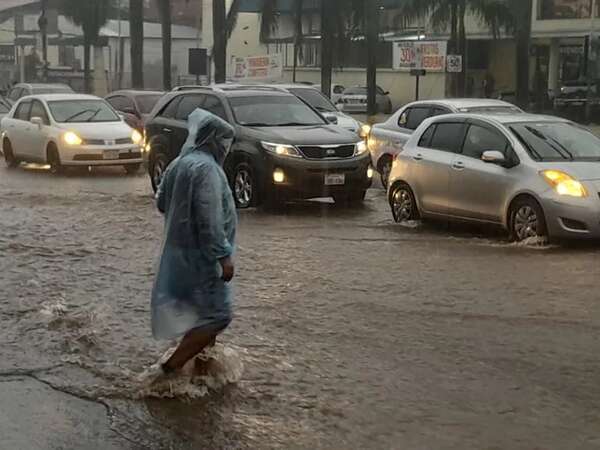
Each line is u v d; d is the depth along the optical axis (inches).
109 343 338.6
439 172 597.3
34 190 836.0
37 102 1035.3
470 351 331.3
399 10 2288.4
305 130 716.7
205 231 268.7
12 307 391.5
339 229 610.9
